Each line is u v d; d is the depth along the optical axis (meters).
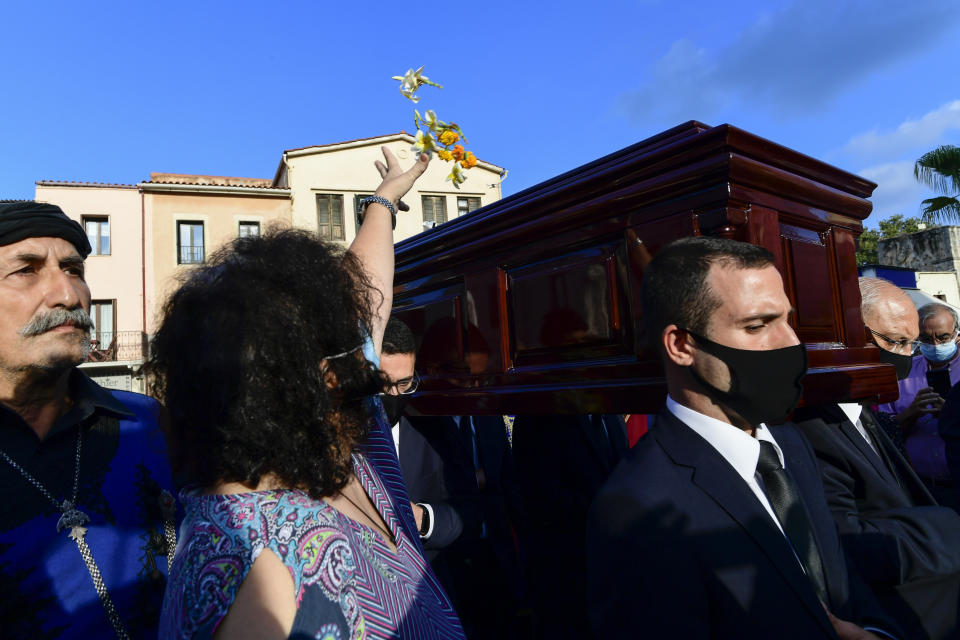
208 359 0.67
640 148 1.34
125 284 15.52
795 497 1.17
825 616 1.01
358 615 0.67
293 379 0.69
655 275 1.15
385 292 1.14
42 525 1.12
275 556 0.64
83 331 1.25
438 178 17.34
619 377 1.36
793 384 1.06
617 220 1.37
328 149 16.73
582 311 1.45
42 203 1.21
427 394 1.98
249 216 16.28
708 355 1.09
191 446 0.69
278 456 0.68
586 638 1.89
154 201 15.84
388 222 1.30
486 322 1.75
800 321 1.35
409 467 2.07
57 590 1.09
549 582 1.98
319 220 16.59
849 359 1.48
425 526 1.79
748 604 0.98
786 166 1.29
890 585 1.41
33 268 1.17
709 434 1.12
